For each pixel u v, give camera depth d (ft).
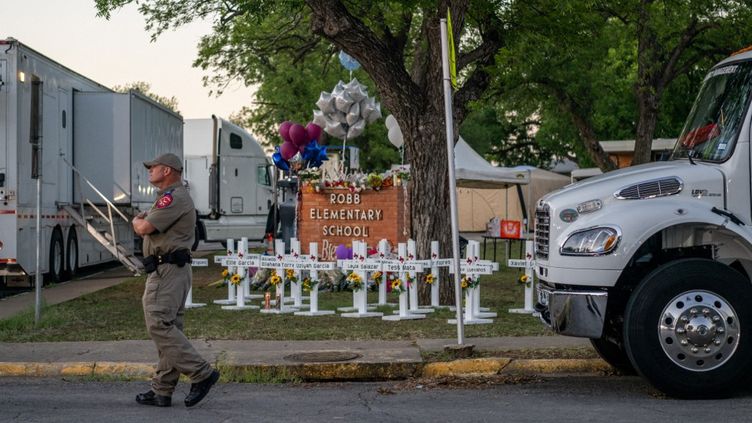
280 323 42.47
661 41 92.89
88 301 52.31
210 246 116.06
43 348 35.99
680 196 27.61
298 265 45.78
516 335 38.27
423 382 30.55
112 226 64.44
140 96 71.67
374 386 30.32
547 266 28.37
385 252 47.98
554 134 158.30
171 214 26.30
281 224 64.28
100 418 24.91
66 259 65.82
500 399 27.27
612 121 142.92
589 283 27.30
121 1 55.93
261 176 97.55
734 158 27.61
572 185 29.48
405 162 68.33
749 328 26.45
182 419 24.77
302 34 96.17
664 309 26.45
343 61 67.36
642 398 27.14
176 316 27.12
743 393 27.68
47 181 61.57
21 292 59.26
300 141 64.64
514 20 51.29
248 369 31.65
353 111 65.26
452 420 24.35
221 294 55.62
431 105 48.11
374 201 55.21
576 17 53.16
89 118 68.59
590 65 100.07
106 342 37.40
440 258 48.11
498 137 203.82
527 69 91.35
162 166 26.76
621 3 76.23
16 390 29.66
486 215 144.56
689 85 115.85
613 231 27.14
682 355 26.45
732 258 28.04
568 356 32.78
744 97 28.30
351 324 42.01
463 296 48.44
